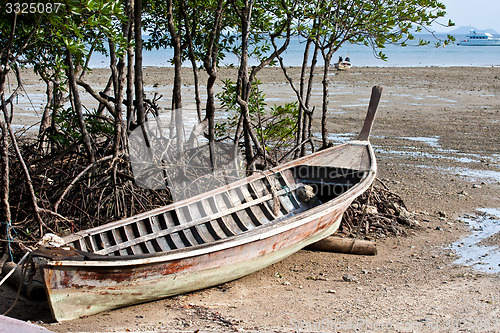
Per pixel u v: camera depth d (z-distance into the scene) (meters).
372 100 10.88
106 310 6.07
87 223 8.63
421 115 22.31
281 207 9.12
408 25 10.77
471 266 8.11
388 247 9.07
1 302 6.36
